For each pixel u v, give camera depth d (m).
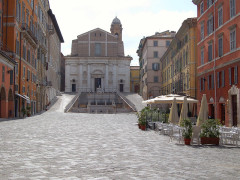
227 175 9.90
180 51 56.41
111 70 104.19
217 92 34.72
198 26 42.09
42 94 67.81
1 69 38.06
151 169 10.62
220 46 33.91
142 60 103.19
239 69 28.88
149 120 31.36
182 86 54.44
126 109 72.69
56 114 56.78
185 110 24.86
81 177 9.27
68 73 103.69
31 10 55.53
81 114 58.41
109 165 11.22
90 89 103.19
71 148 15.40
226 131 19.97
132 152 14.48
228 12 31.52
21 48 47.72
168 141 19.27
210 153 14.69
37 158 12.42
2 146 15.59
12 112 43.47
